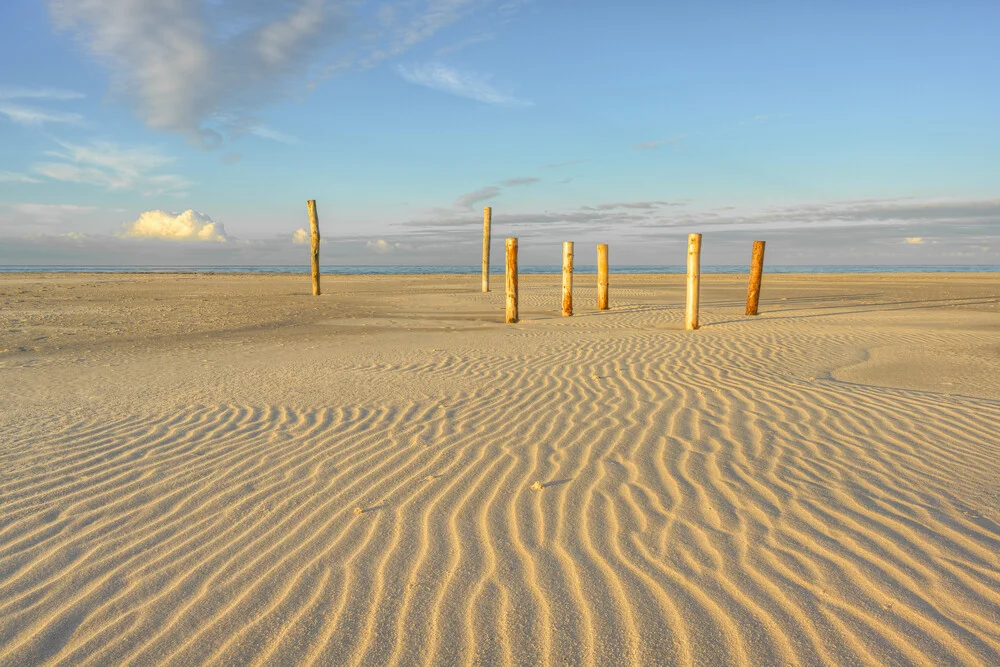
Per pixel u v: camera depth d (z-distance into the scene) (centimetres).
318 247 2539
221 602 267
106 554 312
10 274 5266
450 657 227
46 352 1040
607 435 504
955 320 1394
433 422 554
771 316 1512
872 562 287
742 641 231
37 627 251
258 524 345
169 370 851
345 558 304
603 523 337
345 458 457
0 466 447
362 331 1337
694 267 1233
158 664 227
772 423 535
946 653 221
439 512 357
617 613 251
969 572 276
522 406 610
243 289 3053
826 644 228
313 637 241
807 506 354
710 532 322
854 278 4309
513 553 305
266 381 762
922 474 405
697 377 749
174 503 377
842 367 822
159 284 3538
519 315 1670
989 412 567
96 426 555
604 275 1742
